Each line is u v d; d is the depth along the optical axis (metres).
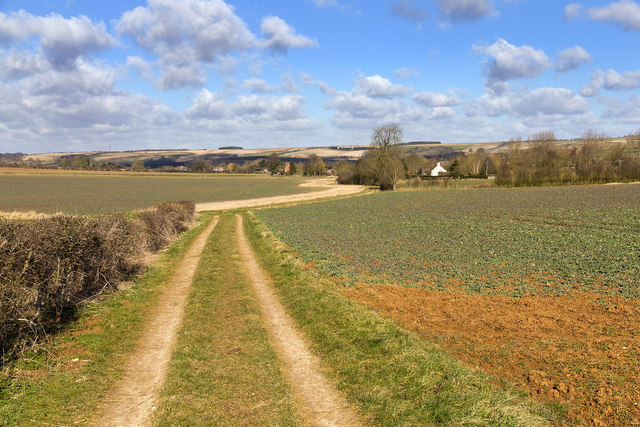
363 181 111.00
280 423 6.09
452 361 7.99
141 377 7.64
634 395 6.51
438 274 15.88
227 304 12.53
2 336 7.80
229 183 122.38
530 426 5.76
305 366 8.27
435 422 6.04
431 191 76.38
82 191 85.62
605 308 11.10
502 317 10.78
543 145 103.94
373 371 7.77
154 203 60.94
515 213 35.91
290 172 186.25
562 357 8.13
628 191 54.06
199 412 6.34
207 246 24.33
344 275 16.06
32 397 6.48
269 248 23.20
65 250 10.70
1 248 8.23
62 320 10.24
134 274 15.60
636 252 17.69
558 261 16.94
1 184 102.56
